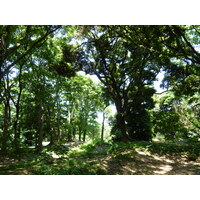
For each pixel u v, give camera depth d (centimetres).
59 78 1939
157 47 1226
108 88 1936
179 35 1125
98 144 1761
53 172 607
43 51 1466
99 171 680
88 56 1602
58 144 1781
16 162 962
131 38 1309
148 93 1738
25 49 1277
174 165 851
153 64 1659
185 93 1380
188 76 1359
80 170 664
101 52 1559
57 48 1574
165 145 1251
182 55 1145
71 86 2216
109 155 1137
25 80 1535
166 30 1098
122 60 1745
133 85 1806
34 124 1934
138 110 1953
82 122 3300
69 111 2875
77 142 2856
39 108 1728
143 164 870
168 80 1491
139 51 1482
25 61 1393
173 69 1395
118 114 1811
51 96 1842
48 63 1542
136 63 1683
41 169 646
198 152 1028
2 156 911
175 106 1340
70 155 1238
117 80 1941
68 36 1488
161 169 779
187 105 1439
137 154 1048
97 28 1357
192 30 1220
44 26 1018
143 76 1736
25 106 1889
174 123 1212
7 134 995
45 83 1692
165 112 1340
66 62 1466
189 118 1247
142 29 1166
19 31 1149
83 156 1172
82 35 1348
